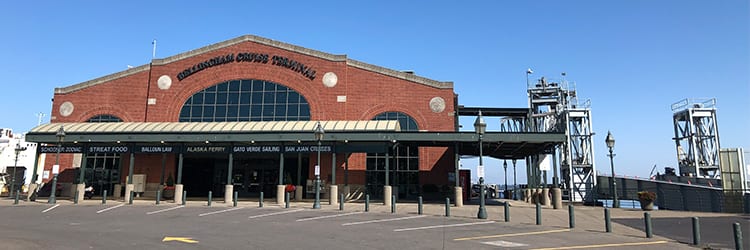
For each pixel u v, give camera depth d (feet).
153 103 115.34
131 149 92.07
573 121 142.92
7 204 81.56
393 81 113.19
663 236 46.93
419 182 108.17
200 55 117.39
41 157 135.44
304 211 71.15
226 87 115.55
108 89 117.70
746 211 77.71
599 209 81.30
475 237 44.11
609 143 89.10
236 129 92.99
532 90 149.07
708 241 43.57
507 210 60.03
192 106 115.03
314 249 35.96
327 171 108.99
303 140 88.12
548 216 66.49
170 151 92.48
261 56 115.96
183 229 48.42
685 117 145.07
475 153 113.80
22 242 37.70
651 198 81.51
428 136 85.51
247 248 36.14
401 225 53.72
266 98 114.01
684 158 145.59
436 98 111.75
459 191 82.79
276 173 118.01
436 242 40.45
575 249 37.65
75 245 36.70
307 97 112.98
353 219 60.03
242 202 91.97
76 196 85.97
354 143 91.76
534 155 113.19
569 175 139.74
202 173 120.26
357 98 112.57
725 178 81.10
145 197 106.42
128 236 42.73
